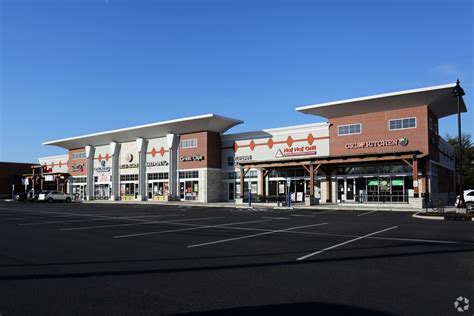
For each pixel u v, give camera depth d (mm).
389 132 34719
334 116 37781
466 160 64625
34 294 6691
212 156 45625
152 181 50438
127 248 11492
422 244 12008
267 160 39125
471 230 15852
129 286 7203
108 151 56250
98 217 23328
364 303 6109
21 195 54750
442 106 36031
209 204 39469
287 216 23859
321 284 7273
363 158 32844
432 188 33969
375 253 10469
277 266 8875
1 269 8672
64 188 62969
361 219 21547
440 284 7242
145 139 51656
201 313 5676
